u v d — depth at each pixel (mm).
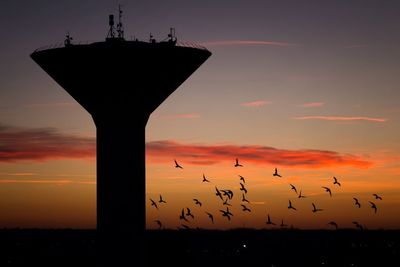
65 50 63625
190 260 129625
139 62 63094
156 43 64062
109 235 62594
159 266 125562
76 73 64312
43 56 65188
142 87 64250
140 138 64875
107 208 63000
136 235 62719
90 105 65688
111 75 63281
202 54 66250
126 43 62750
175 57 64375
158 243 128625
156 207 67312
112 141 64125
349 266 138250
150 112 66500
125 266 62250
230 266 136250
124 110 64312
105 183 63625
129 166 63750
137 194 63594
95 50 62594
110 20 66125
